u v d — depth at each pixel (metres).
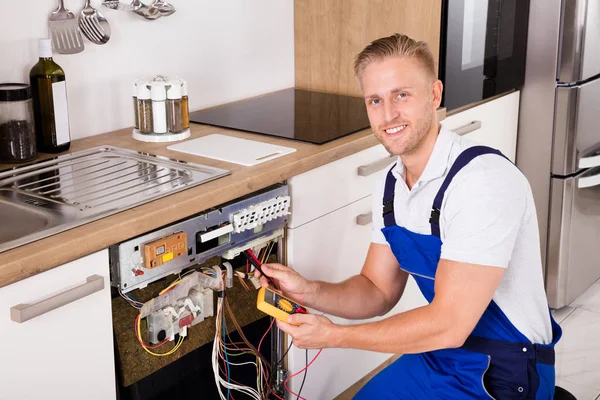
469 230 1.69
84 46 2.32
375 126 1.79
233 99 2.88
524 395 1.84
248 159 2.16
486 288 1.68
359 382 2.68
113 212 1.75
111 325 1.77
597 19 3.05
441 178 1.78
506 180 1.70
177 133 2.36
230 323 2.18
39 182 1.96
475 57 2.88
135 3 2.42
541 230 3.28
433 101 1.80
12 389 1.59
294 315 1.80
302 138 2.37
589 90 3.13
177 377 2.07
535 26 3.10
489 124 3.07
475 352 1.86
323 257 2.39
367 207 2.53
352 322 2.56
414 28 2.76
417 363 1.97
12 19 2.12
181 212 1.84
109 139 2.37
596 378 2.83
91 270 1.68
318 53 3.01
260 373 2.29
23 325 1.58
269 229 2.15
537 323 1.85
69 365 1.69
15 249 1.56
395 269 2.05
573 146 3.14
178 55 2.63
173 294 1.94
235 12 2.79
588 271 3.43
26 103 2.05
